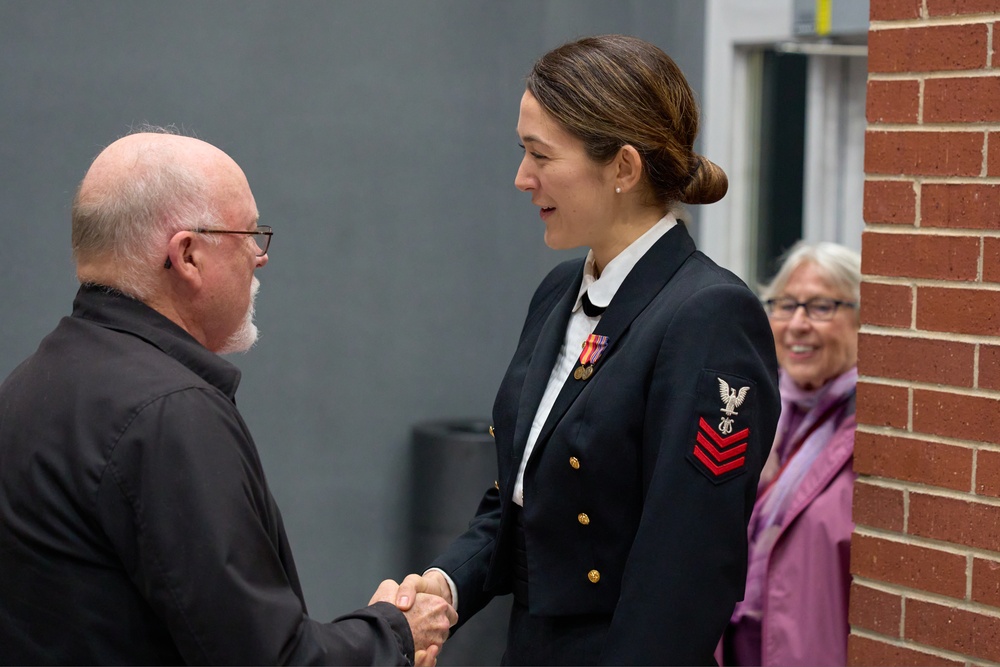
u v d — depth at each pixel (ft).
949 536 12.60
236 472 9.20
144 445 8.99
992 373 12.18
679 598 9.93
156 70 23.08
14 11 21.72
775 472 17.42
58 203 22.40
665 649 9.89
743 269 30.22
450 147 26.84
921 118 12.67
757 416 10.42
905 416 12.98
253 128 24.18
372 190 25.84
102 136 22.67
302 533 25.43
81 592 9.11
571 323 11.77
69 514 9.11
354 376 25.89
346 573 26.03
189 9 23.31
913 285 12.85
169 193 9.99
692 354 10.27
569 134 10.71
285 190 24.68
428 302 26.84
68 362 9.70
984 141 12.16
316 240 25.16
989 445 12.25
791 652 15.25
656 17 29.55
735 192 29.96
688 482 10.08
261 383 24.66
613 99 10.57
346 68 25.26
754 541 16.66
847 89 28.78
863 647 13.43
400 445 26.61
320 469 25.54
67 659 9.18
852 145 28.86
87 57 22.38
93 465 9.02
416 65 26.17
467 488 25.23
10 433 9.58
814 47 27.63
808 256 17.94
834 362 17.51
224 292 10.36
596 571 10.78
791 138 29.40
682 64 29.96
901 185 12.91
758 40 28.58
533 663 11.34
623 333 10.91
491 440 25.29
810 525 15.47
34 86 21.98
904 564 13.01
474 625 25.38
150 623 9.21
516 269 28.12
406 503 26.68
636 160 10.65
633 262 11.18
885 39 12.96
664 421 10.25
